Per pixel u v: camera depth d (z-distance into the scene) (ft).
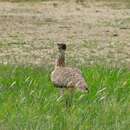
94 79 162.71
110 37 274.57
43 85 155.22
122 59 222.69
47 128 118.73
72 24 312.09
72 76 138.41
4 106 132.87
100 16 342.44
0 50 235.61
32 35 274.98
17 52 232.73
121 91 152.05
